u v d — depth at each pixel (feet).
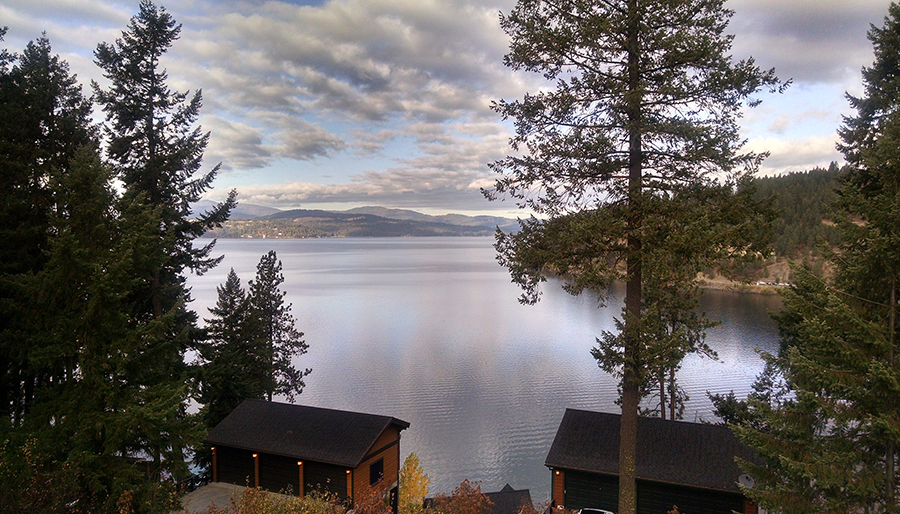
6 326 50.67
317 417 75.15
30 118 56.70
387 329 261.24
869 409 33.14
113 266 40.91
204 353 74.69
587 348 215.51
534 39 37.19
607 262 36.91
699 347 66.13
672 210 35.04
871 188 47.16
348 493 65.31
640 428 69.10
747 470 39.19
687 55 35.17
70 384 42.45
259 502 42.50
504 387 163.73
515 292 430.61
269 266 117.91
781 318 56.44
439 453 119.14
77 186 43.16
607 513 60.85
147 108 66.90
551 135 39.52
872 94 48.67
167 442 43.32
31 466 34.47
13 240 52.08
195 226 71.56
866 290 34.17
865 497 33.19
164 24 68.18
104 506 38.47
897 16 47.44
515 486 105.09
